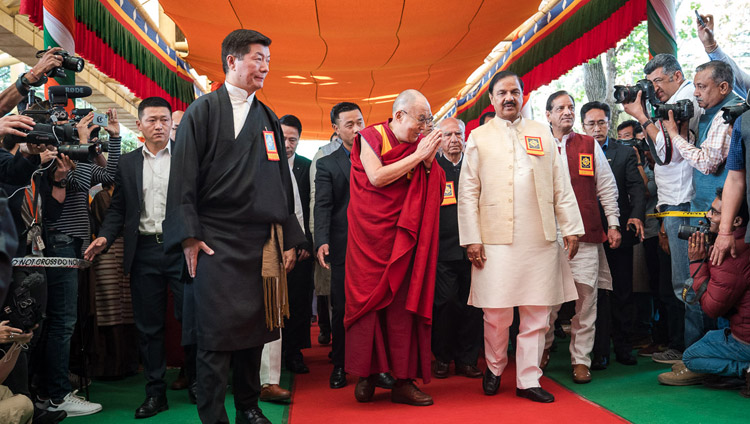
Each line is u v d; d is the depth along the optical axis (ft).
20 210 10.43
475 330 15.12
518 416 10.87
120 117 40.42
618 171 15.88
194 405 12.94
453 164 15.44
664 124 13.56
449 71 29.84
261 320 9.50
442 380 14.64
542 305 12.28
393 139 12.09
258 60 9.70
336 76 29.48
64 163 11.21
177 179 9.19
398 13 21.94
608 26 20.67
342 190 14.64
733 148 11.82
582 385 13.42
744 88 15.57
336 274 14.35
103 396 14.01
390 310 11.93
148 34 26.08
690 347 12.66
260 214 9.49
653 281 17.65
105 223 12.94
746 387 11.78
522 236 12.44
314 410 11.91
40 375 12.77
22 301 9.52
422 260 11.78
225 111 9.56
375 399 12.70
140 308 12.54
